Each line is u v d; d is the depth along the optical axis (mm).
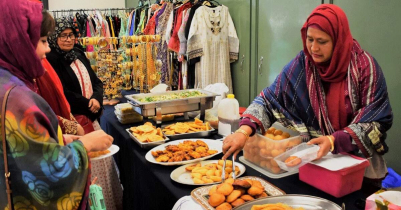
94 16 4859
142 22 4547
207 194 1218
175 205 1216
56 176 877
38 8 950
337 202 1161
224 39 3168
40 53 981
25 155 849
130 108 2387
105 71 3141
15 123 837
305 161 1228
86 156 978
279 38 2736
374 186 1282
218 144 1776
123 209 2402
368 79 1302
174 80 3742
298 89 1452
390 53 1971
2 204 857
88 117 2451
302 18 2479
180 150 1693
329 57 1327
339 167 1165
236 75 3305
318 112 1409
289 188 1275
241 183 1172
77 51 2641
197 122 2105
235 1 3166
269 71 2900
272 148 1396
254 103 1553
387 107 1297
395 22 1919
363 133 1232
